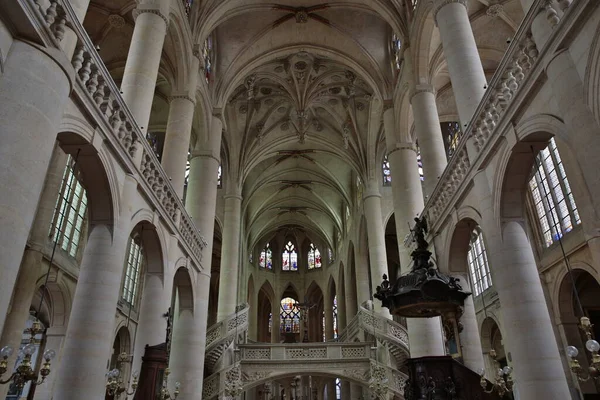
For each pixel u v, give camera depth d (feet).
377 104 87.10
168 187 42.39
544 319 27.66
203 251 60.03
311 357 74.13
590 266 47.52
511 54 28.22
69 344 26.66
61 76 21.47
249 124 93.04
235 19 71.15
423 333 48.93
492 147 30.63
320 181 118.32
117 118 30.66
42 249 42.06
